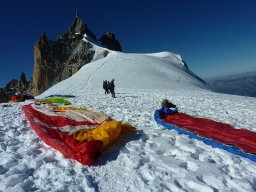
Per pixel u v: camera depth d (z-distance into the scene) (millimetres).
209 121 11820
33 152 8477
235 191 5887
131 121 12656
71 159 7785
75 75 72625
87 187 6223
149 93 35156
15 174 6840
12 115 14562
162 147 8648
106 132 8836
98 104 20578
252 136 9344
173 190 6078
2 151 8672
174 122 11773
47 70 144750
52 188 6191
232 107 19672
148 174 6836
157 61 92750
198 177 6508
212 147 8633
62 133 9469
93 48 143750
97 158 7676
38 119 11047
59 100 22125
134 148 8555
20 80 173625
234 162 7469
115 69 74062
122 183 6461
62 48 155125
